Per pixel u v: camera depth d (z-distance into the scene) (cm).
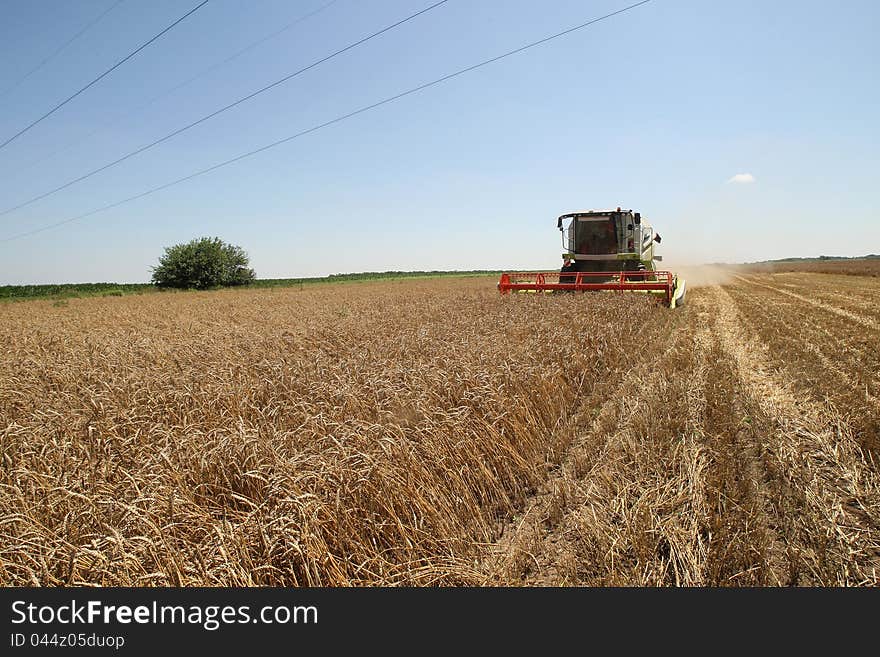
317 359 832
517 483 550
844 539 412
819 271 5897
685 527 429
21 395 748
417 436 523
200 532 371
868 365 985
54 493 399
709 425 645
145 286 6175
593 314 1262
